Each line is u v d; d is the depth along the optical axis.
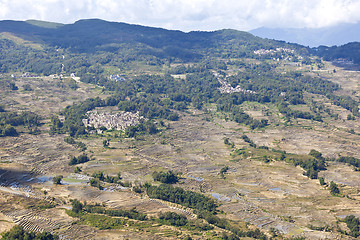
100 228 184.38
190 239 175.75
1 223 185.00
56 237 172.50
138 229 185.50
